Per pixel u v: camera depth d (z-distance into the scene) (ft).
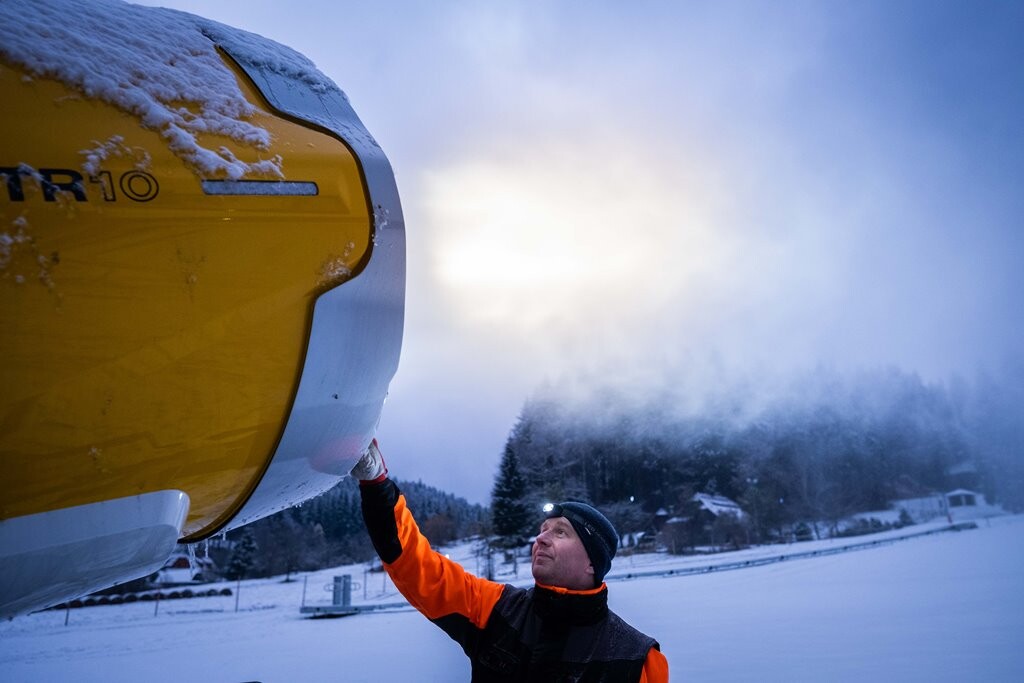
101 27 3.96
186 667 25.44
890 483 212.43
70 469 3.41
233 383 3.81
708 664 19.27
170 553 4.00
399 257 4.51
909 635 23.47
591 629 5.28
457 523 174.40
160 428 3.61
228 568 122.11
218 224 3.81
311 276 4.09
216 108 4.10
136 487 3.62
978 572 47.09
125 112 3.73
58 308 3.33
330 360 4.12
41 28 3.68
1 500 3.28
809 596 38.93
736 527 146.00
